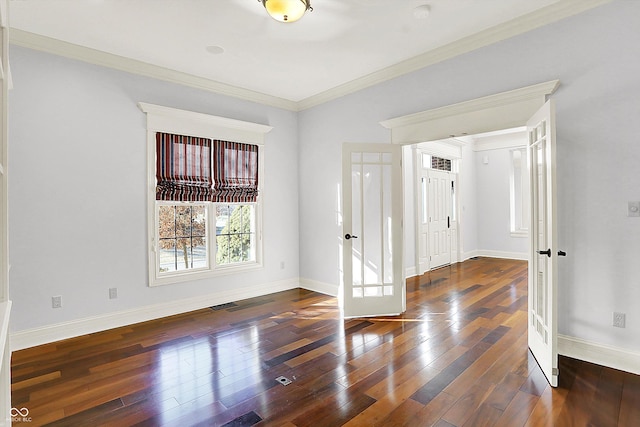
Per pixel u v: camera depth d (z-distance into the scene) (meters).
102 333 3.48
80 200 3.46
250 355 2.94
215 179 4.41
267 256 4.98
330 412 2.13
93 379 2.55
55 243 3.32
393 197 4.01
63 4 2.72
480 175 8.08
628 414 2.06
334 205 4.79
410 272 5.94
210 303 4.40
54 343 3.23
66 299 3.37
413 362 2.77
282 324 3.70
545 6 2.82
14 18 2.91
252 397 2.30
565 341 2.84
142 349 3.08
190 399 2.29
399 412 2.12
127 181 3.75
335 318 3.88
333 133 4.76
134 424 2.03
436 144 6.66
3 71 1.45
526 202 7.52
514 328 3.48
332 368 2.69
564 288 2.83
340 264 4.73
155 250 3.94
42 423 2.04
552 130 2.40
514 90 3.03
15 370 2.70
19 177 3.13
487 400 2.23
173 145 4.07
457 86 3.47
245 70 4.04
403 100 3.93
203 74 4.16
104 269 3.60
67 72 3.38
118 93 3.69
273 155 5.04
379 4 2.78
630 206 2.54
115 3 2.72
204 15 2.90
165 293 4.03
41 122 3.24
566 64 2.80
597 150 2.67
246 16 2.93
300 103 5.18
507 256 7.72
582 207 2.74
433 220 6.66
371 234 4.23
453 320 3.75
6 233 1.46
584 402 2.19
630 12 2.52
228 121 4.49
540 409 2.12
